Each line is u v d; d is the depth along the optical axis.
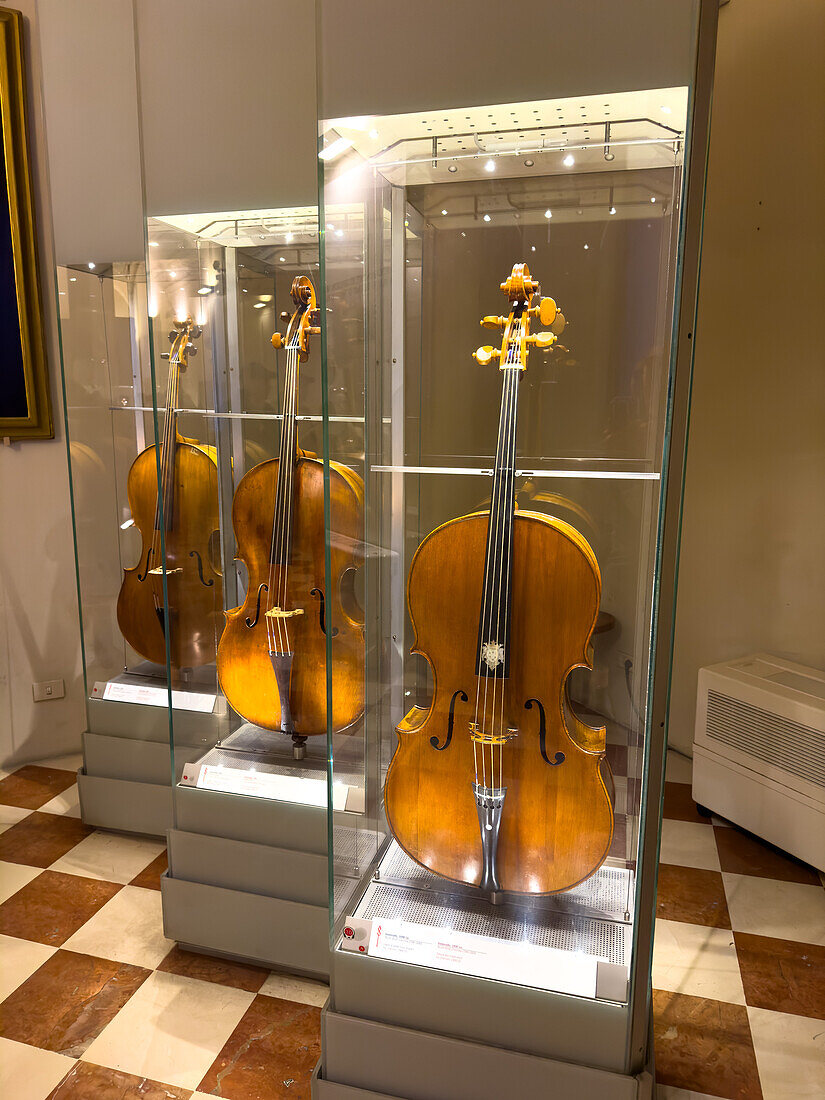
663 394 1.23
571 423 1.28
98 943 2.12
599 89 1.17
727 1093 1.64
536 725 1.35
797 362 2.74
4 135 2.83
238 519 1.93
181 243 1.88
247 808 1.97
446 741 1.39
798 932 2.18
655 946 2.11
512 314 1.29
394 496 1.38
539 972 1.38
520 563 1.32
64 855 2.56
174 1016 1.86
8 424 3.00
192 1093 1.64
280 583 1.91
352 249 1.31
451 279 1.31
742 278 2.89
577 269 1.25
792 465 2.79
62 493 3.15
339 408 1.38
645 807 1.28
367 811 1.46
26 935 2.15
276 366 1.88
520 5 1.17
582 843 1.35
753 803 2.60
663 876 2.44
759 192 2.80
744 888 2.38
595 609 1.30
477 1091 1.44
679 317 1.16
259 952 2.00
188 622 1.99
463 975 1.42
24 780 3.07
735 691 2.63
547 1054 1.40
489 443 1.32
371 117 1.27
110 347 2.49
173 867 2.05
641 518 1.27
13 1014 1.86
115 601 2.60
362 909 1.48
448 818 1.41
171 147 1.88
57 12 2.29
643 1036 1.37
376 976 1.48
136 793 2.62
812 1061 1.73
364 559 1.42
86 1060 1.73
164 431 1.96
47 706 3.24
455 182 1.27
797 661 2.85
